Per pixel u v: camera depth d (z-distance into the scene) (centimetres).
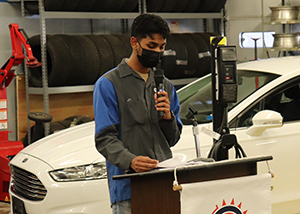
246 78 391
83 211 316
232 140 255
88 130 381
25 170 337
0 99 489
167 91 244
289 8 684
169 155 238
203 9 687
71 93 634
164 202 204
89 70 560
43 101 607
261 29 757
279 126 331
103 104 226
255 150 345
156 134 235
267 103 366
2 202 477
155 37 220
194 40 648
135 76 233
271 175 211
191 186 197
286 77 375
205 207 200
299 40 683
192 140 341
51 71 546
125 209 231
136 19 225
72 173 321
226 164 203
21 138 626
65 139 365
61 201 315
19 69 631
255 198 209
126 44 590
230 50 265
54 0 544
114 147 221
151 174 197
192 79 654
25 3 608
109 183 239
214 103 273
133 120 230
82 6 573
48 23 652
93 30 696
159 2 629
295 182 360
